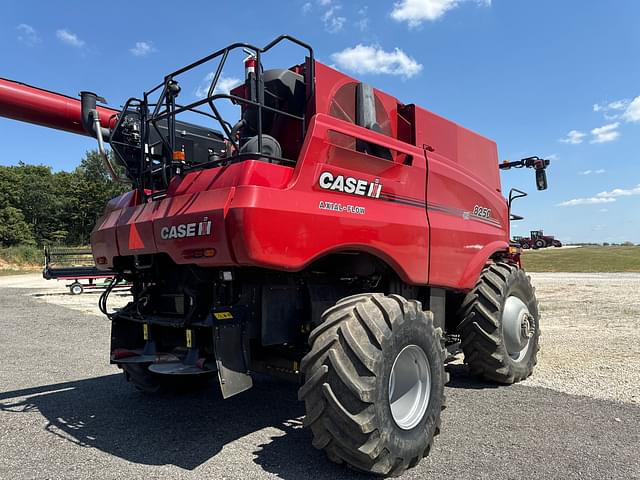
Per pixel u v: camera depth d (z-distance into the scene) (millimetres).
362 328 3072
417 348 3389
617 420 4074
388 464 2990
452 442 3623
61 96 4340
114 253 4242
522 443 3580
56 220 68562
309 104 3957
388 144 4070
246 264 3051
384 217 3852
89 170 69250
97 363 6793
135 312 4441
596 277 21234
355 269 4156
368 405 2920
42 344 8359
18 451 3520
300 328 3988
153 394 5098
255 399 4867
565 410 4363
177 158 3812
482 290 5219
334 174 3516
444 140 5270
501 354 5141
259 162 3195
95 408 4605
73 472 3135
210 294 3838
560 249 48312
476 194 5227
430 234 4312
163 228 3555
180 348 4094
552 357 6512
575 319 9711
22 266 46188
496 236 5520
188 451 3486
